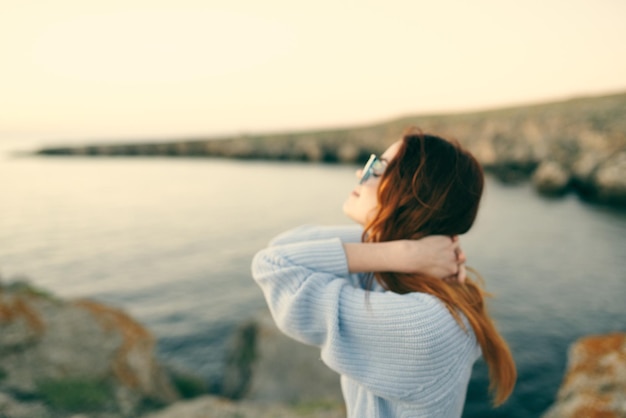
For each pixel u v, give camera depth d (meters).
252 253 22.58
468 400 8.44
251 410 4.96
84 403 5.70
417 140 1.14
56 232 28.61
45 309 7.89
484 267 17.78
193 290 17.16
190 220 31.91
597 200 32.09
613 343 5.18
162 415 4.91
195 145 104.75
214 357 11.62
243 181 55.09
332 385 7.55
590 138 50.34
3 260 21.89
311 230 1.34
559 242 21.30
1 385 5.50
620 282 15.68
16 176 65.44
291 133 102.94
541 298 14.27
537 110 75.19
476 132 69.38
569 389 4.76
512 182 45.00
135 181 57.53
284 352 8.46
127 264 21.03
